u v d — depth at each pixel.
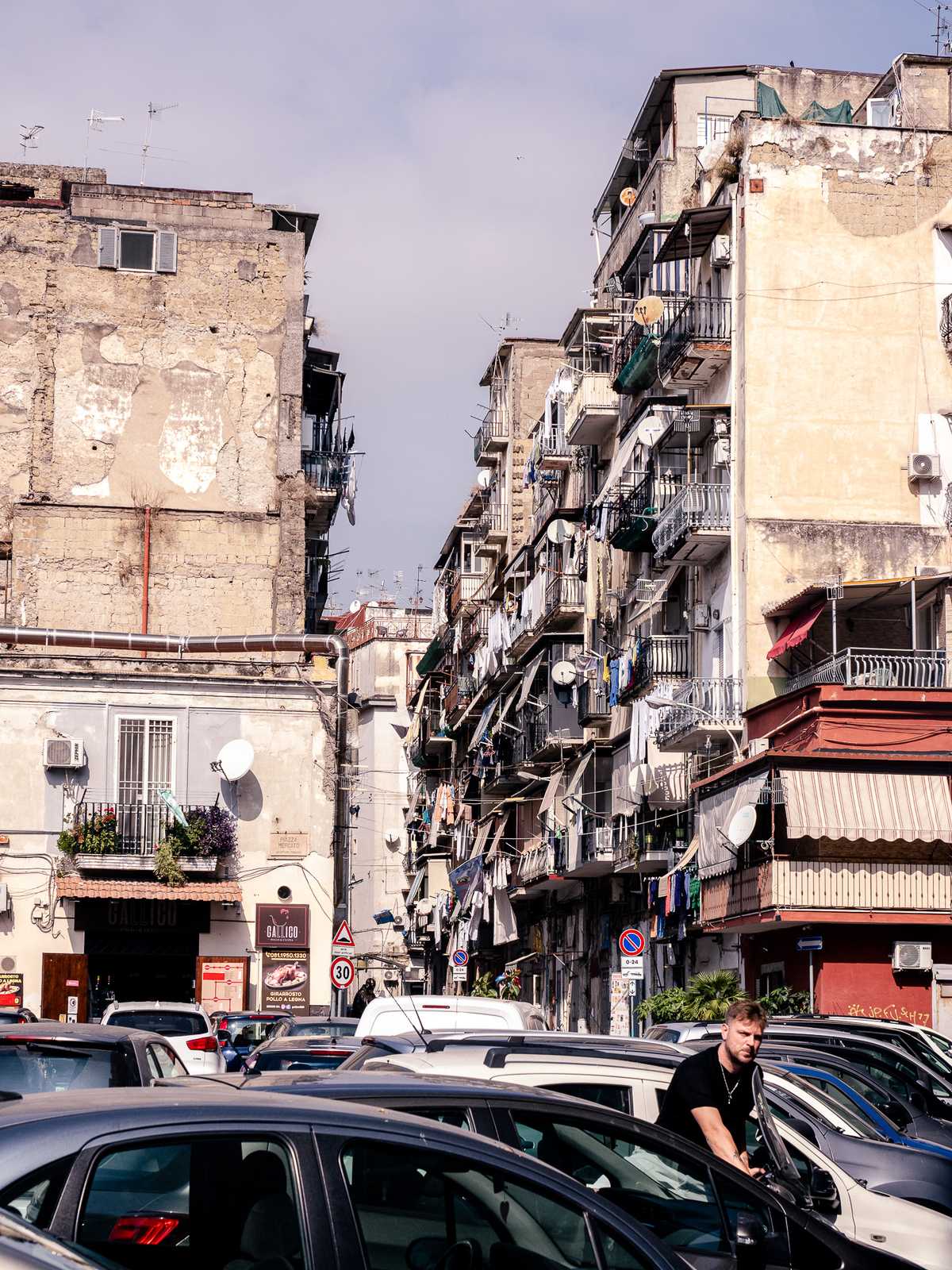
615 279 51.38
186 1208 5.32
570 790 46.28
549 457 54.25
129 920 39.47
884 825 31.14
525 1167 5.89
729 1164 7.43
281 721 41.09
